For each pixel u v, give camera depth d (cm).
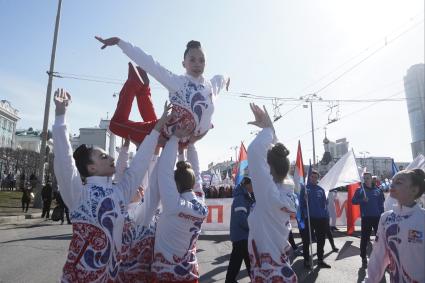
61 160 262
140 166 290
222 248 1043
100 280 248
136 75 342
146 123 329
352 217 1309
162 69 318
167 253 308
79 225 254
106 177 278
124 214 273
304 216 816
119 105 335
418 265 301
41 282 635
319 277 713
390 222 320
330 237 992
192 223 313
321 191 845
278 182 322
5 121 7719
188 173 334
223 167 8150
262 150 318
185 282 308
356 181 1028
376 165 6322
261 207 308
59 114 273
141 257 323
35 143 9650
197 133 337
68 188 262
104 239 253
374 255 337
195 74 342
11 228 1463
